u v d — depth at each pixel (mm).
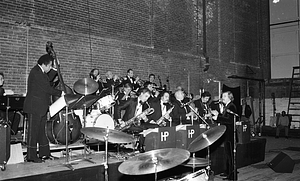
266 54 19000
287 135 15672
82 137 6668
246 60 18219
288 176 7430
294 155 10500
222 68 16438
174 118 7176
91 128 4387
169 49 13711
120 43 11672
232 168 6777
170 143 5875
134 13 12297
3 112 7613
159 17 13352
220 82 16234
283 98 17953
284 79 18031
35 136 5414
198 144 4902
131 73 11016
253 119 17188
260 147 9008
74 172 4949
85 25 10609
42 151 5672
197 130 6230
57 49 9812
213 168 7176
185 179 3955
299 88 17406
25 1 9180
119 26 11695
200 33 15289
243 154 8297
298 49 17922
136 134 6234
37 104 5367
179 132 6051
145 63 12586
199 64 15070
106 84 9734
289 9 18297
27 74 9125
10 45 8844
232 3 17391
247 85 18000
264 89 18719
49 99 5746
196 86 14836
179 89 7512
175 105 7367
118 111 7109
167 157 3494
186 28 14586
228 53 16953
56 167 5035
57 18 9875
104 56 11109
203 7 15453
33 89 5383
